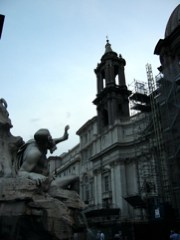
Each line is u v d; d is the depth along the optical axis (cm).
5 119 732
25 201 573
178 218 2555
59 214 599
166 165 2939
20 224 565
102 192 4884
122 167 4484
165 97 2950
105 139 5022
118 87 5216
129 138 4544
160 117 3281
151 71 3828
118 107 5175
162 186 3017
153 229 2627
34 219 576
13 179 600
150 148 3647
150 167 3844
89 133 5938
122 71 5544
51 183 704
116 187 4500
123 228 3020
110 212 4062
